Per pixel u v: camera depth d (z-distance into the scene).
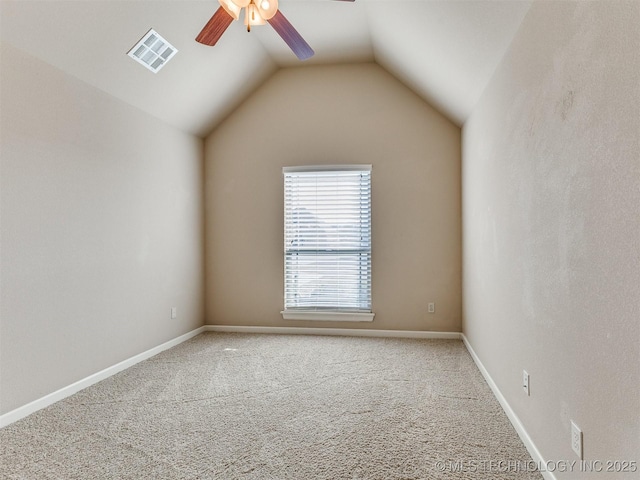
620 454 1.09
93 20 2.35
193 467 1.71
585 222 1.28
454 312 3.91
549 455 1.59
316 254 4.14
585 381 1.29
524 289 1.91
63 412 2.27
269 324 4.22
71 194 2.55
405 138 3.96
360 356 3.34
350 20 3.25
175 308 3.76
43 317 2.35
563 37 1.44
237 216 4.26
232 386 2.67
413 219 3.96
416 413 2.24
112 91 2.90
